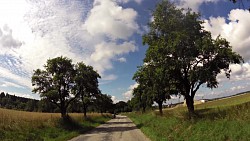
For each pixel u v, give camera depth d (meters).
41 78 41.22
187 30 27.56
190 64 28.17
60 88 41.69
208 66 27.25
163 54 26.64
